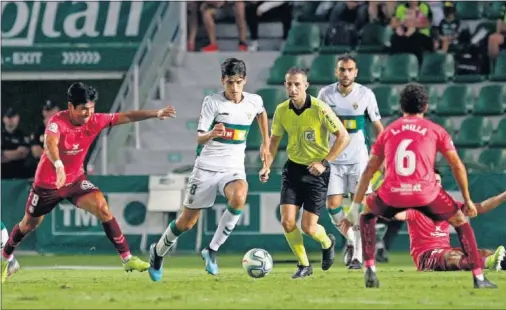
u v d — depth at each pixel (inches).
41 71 2965.1
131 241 2353.6
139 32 2955.2
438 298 1106.1
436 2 2930.6
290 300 1086.4
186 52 2933.1
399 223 1860.2
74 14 2979.8
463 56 2874.0
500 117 2768.2
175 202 2320.4
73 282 1392.7
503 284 1288.1
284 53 2928.2
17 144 2753.4
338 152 1371.8
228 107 1355.8
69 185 1363.2
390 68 2847.0
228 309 993.5
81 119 1316.4
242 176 1378.0
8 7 2994.6
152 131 2802.7
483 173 2208.4
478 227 2215.8
